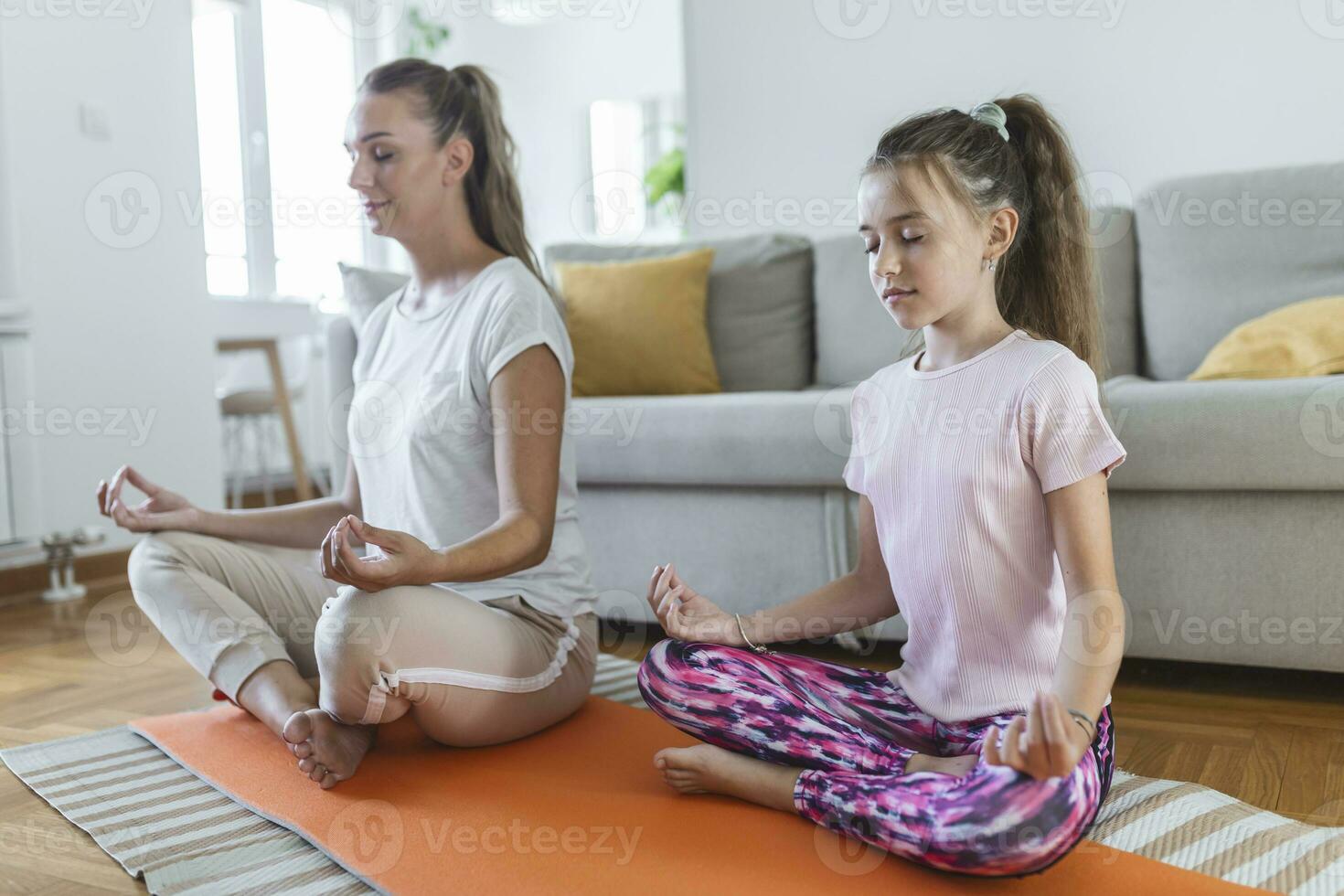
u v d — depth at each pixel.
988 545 1.15
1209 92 3.01
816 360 2.73
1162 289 2.34
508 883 1.02
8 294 2.86
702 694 1.22
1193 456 1.68
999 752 0.92
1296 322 1.99
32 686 1.95
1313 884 1.02
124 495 3.16
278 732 1.43
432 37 5.84
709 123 3.75
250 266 4.80
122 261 3.17
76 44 3.04
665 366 2.61
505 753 1.40
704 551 2.19
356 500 1.69
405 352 1.54
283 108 5.00
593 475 2.25
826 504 2.06
